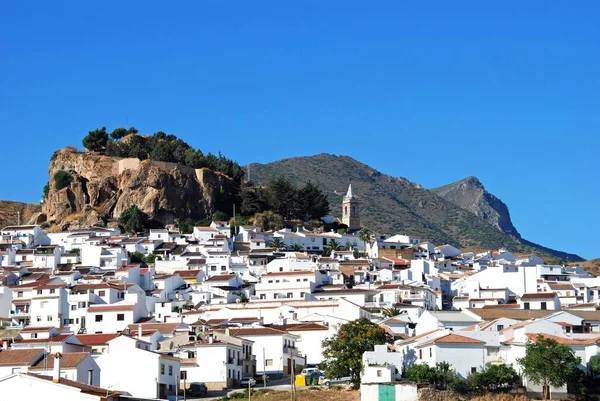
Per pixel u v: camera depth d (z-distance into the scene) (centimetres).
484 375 15475
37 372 15025
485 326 18588
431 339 16525
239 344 18438
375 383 15425
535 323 17288
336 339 17750
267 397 16125
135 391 16188
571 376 15338
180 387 17162
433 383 15538
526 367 15375
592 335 17275
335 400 15725
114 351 16412
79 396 11581
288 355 19475
